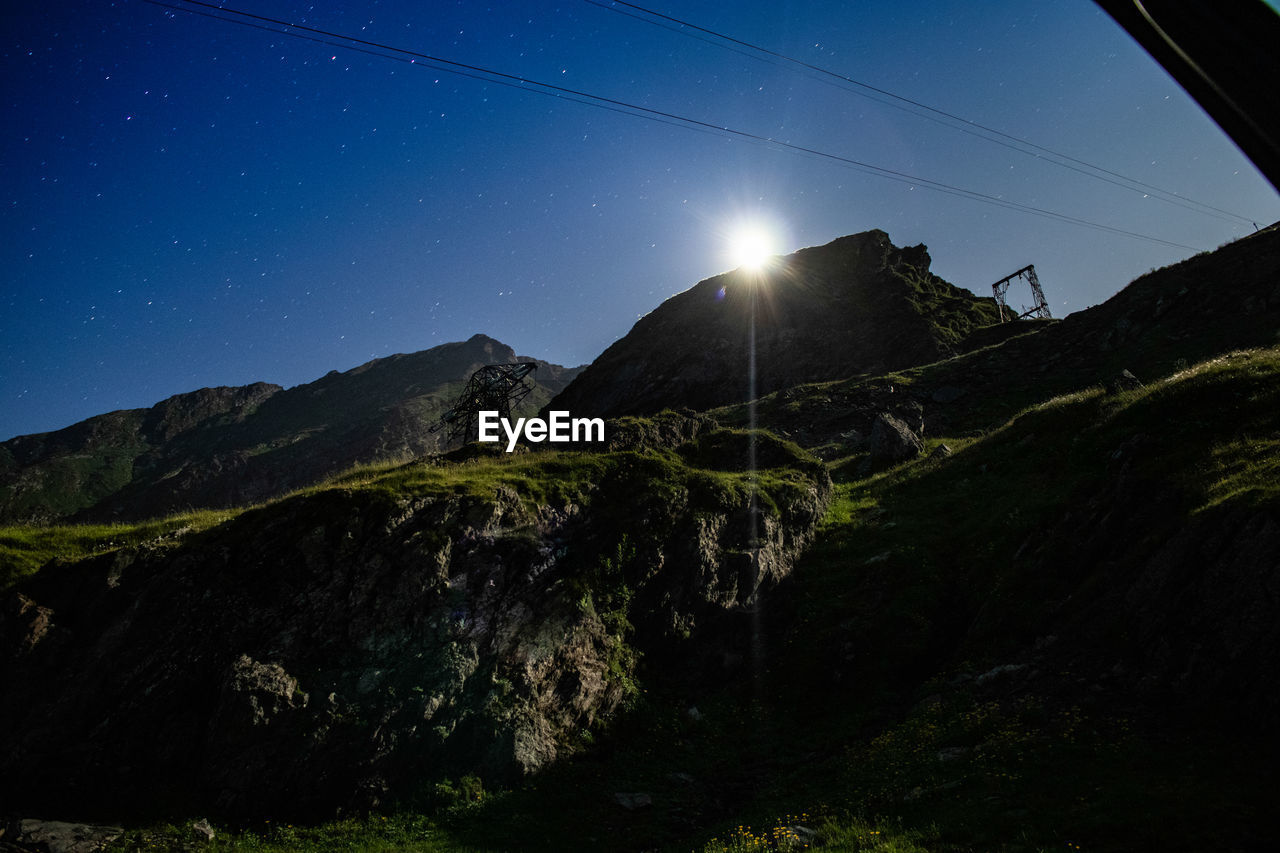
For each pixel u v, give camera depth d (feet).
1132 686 55.21
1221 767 44.14
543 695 68.80
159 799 55.16
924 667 74.90
